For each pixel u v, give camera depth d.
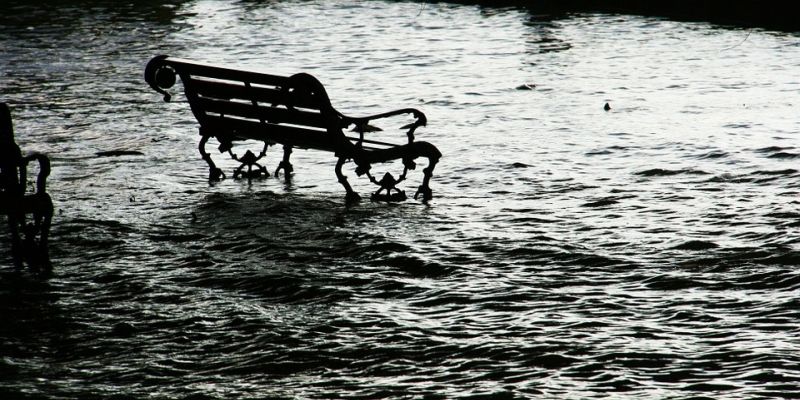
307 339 28.08
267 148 49.53
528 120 59.78
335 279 33.06
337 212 41.44
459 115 61.94
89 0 133.88
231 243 37.22
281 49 91.88
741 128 55.47
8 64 83.56
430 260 34.66
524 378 25.28
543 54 85.31
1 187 34.94
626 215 39.81
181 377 25.72
